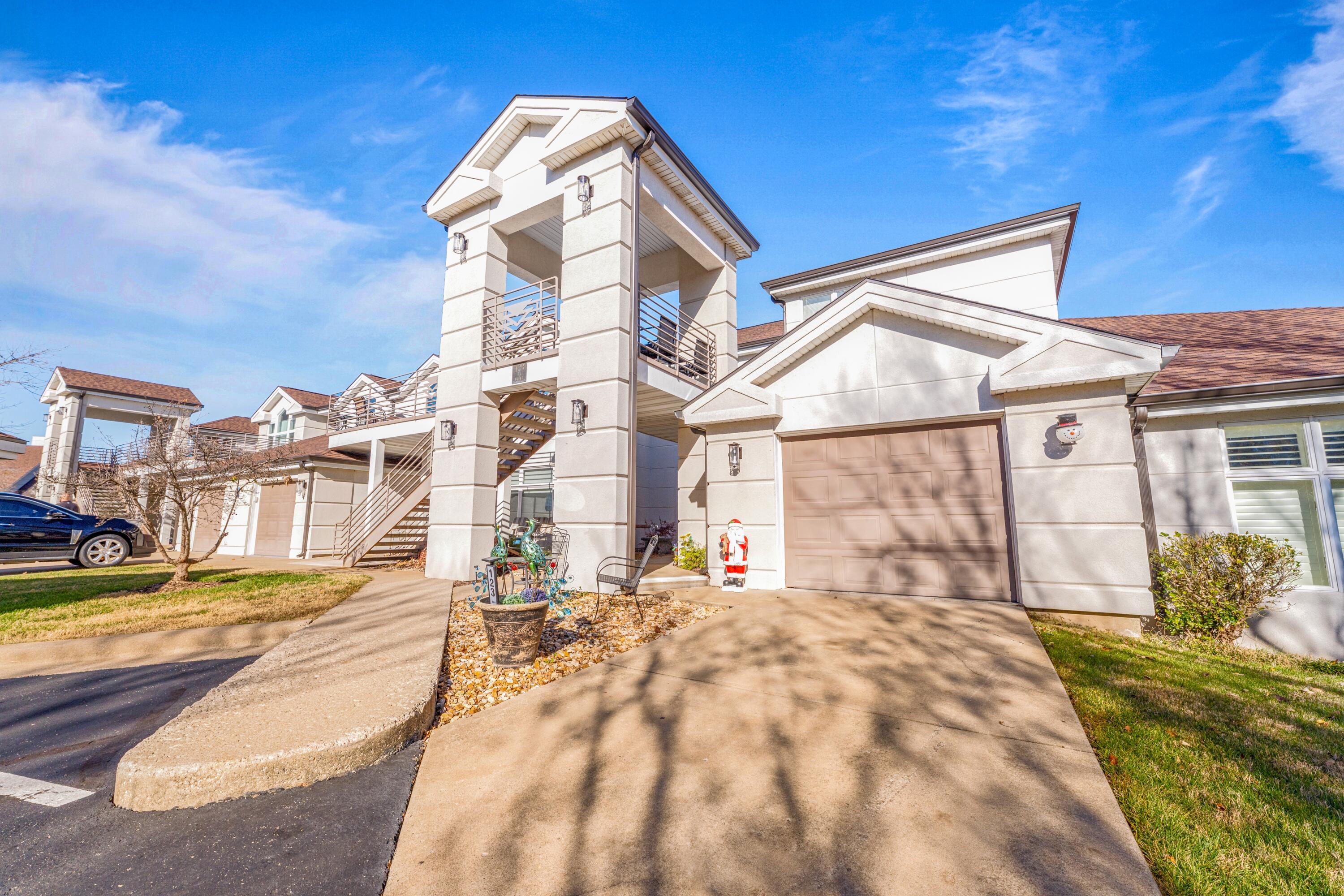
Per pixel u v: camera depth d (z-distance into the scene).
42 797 3.18
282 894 2.34
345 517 19.59
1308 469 7.09
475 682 5.04
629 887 2.36
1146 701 4.43
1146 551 6.70
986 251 12.00
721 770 3.32
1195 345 10.13
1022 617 6.77
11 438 19.81
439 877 2.46
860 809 2.88
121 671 5.71
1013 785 3.08
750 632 6.41
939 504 8.28
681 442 12.52
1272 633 6.92
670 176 11.21
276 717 3.78
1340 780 3.23
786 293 14.19
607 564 9.22
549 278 14.03
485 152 11.93
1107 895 2.24
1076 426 7.01
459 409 11.83
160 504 12.18
